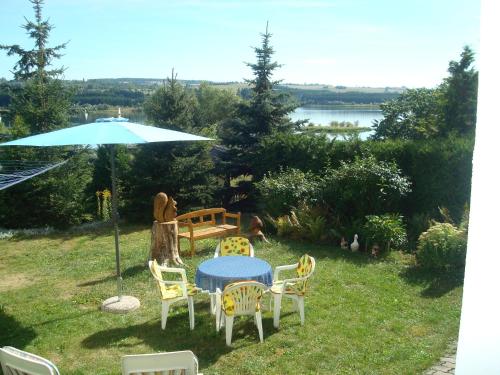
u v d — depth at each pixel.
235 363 5.41
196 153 14.11
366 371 5.17
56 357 5.64
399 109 22.39
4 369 3.92
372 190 10.79
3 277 8.88
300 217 11.20
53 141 6.04
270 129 15.46
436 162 10.84
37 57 15.58
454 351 5.59
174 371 3.96
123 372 3.89
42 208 12.89
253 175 15.33
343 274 8.56
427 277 8.36
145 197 13.69
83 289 8.05
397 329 6.25
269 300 7.39
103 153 14.70
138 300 7.37
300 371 5.20
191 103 14.58
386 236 9.69
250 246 7.93
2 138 12.87
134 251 10.48
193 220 13.90
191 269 9.10
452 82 18.30
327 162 12.86
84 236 12.27
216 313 6.19
